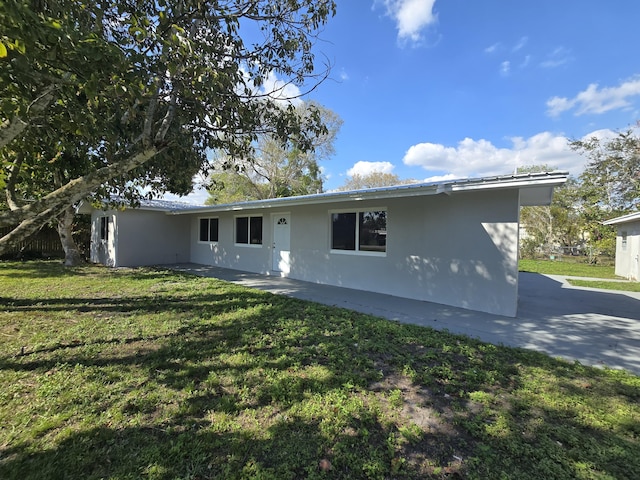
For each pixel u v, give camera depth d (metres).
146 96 3.52
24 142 3.98
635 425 2.38
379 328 4.76
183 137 4.99
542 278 11.74
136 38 3.25
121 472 1.88
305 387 2.92
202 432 2.26
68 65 2.43
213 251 13.45
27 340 4.03
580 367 3.47
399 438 2.23
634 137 16.36
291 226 10.11
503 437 2.24
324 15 4.39
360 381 3.04
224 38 4.28
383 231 7.75
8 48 2.15
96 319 5.05
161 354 3.66
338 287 8.52
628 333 4.78
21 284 8.02
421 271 6.99
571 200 21.44
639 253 10.88
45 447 2.07
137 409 2.54
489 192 6.02
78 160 5.36
